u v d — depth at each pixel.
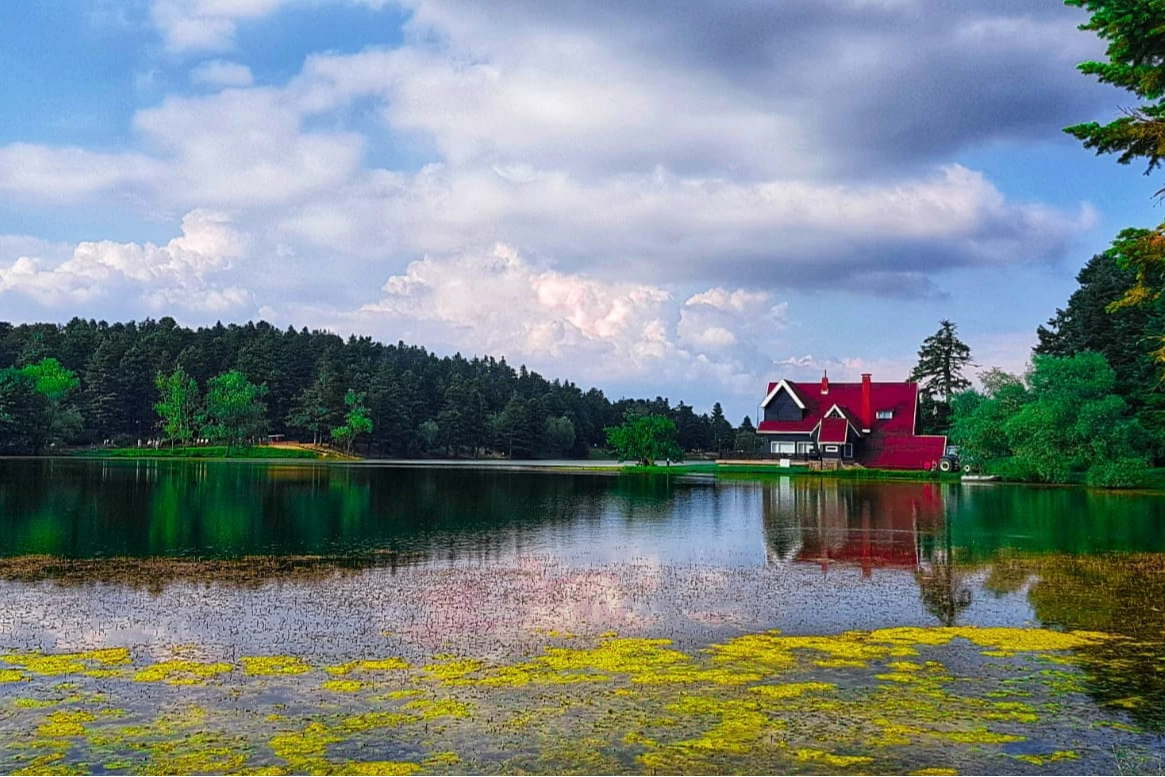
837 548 35.34
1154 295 24.72
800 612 22.83
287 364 168.38
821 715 14.50
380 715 14.45
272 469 96.75
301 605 23.38
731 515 49.22
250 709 14.77
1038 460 71.00
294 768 12.25
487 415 186.38
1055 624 21.45
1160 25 21.41
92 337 171.38
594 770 12.19
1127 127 22.98
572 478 89.62
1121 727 13.94
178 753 12.80
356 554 32.94
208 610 22.64
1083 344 86.88
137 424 157.25
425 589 25.86
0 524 40.41
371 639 19.66
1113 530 40.97
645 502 58.47
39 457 121.31
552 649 18.80
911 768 12.27
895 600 24.45
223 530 39.59
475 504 55.81
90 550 32.88
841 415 103.50
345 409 159.25
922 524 44.06
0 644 19.11
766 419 111.06
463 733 13.62
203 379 163.62
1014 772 12.13
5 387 125.81
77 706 14.91
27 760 12.55
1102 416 68.69
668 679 16.53
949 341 125.25
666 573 29.06
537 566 30.47
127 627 20.72
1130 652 18.64
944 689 15.98
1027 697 15.50
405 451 171.50
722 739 13.38
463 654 18.36
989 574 28.81
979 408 81.50
